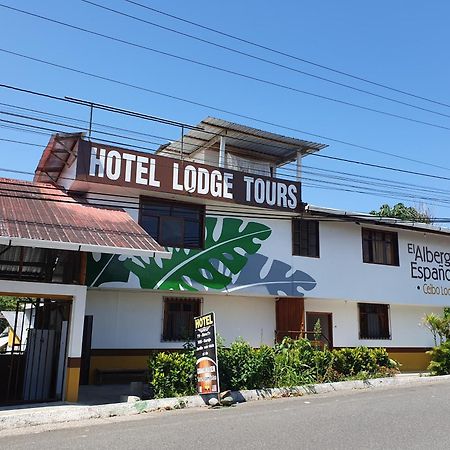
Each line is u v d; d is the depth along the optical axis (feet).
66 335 42.32
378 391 45.88
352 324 70.18
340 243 67.26
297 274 62.34
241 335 60.75
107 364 52.60
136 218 53.26
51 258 49.88
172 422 31.27
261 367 44.91
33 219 42.06
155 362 42.42
